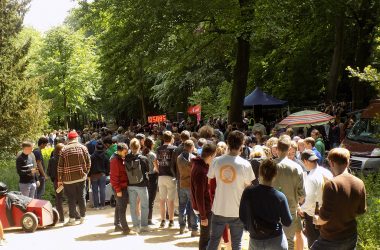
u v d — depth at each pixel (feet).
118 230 34.19
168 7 65.51
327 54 105.40
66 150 36.19
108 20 77.25
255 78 109.29
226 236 25.64
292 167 22.93
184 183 31.27
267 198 17.81
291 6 70.54
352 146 48.29
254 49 101.81
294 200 22.98
